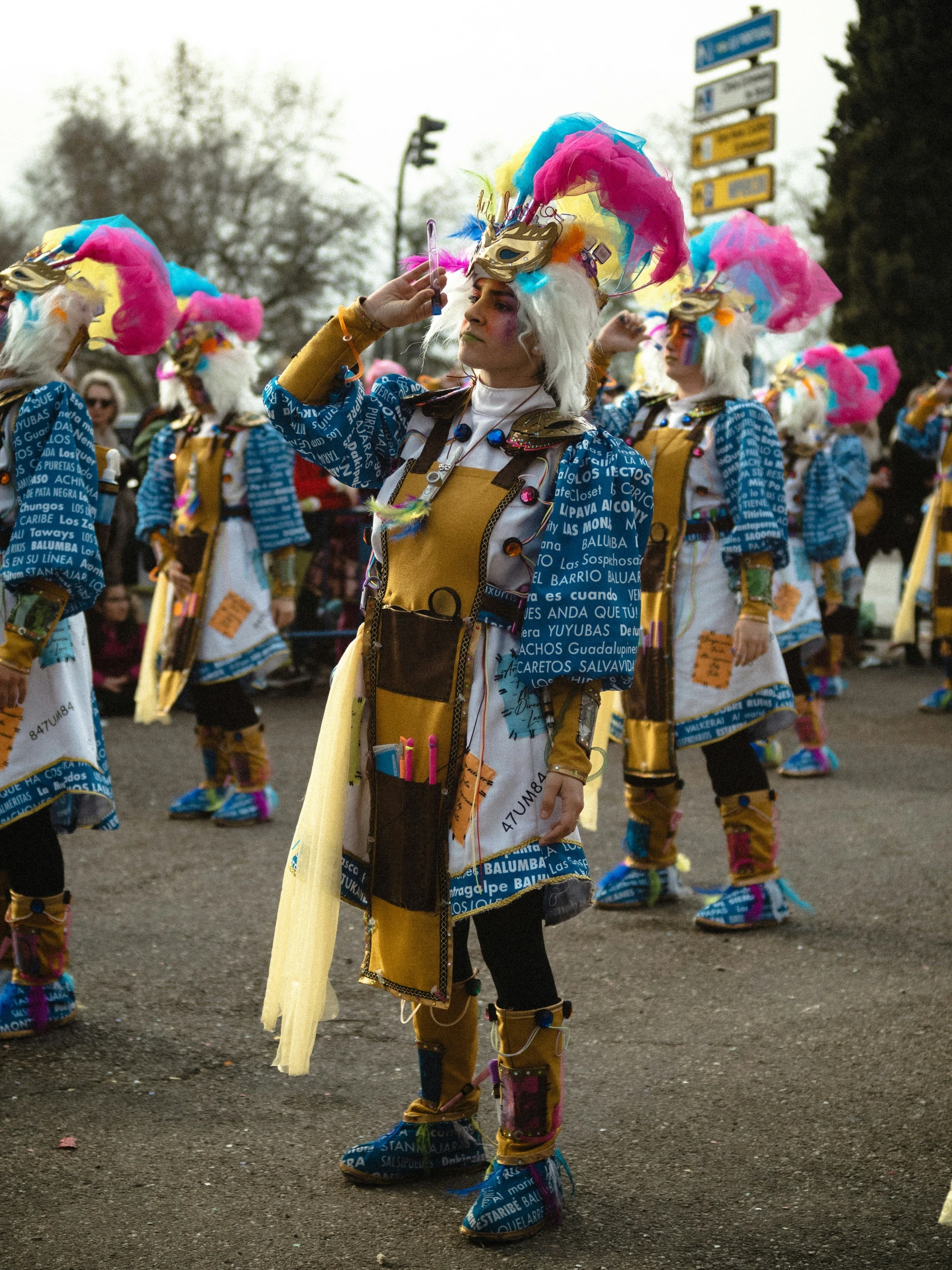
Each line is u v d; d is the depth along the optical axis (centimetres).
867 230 1812
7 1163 248
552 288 219
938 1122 268
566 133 227
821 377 634
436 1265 216
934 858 484
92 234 298
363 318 226
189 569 520
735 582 391
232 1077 290
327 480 849
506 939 226
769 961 371
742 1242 223
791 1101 278
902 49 1786
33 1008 310
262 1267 214
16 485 285
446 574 222
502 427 227
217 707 526
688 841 513
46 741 299
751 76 1041
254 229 3042
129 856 478
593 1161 253
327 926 222
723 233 392
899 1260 217
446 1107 246
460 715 221
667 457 397
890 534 1066
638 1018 328
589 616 216
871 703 863
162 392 544
